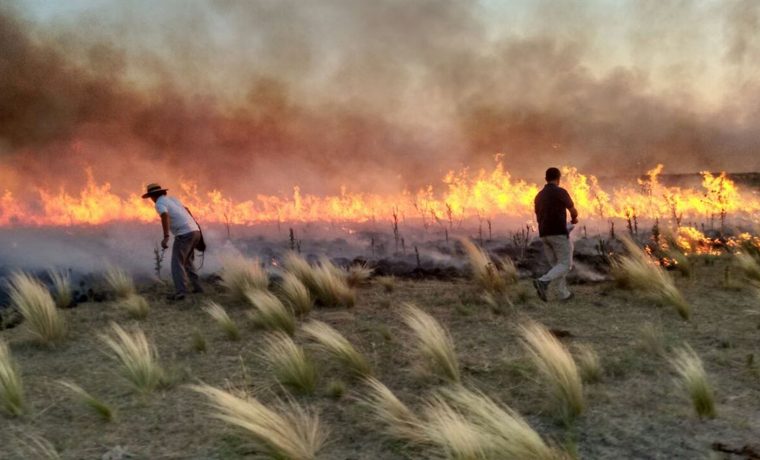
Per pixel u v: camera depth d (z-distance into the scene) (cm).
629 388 481
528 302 793
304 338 661
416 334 601
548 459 341
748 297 785
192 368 576
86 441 422
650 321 682
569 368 442
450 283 959
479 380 511
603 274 965
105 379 554
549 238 785
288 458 376
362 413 454
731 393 466
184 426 441
